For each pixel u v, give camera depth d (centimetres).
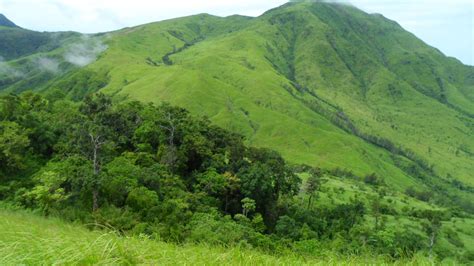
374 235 5694
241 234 3884
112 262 575
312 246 4038
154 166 5769
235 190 6425
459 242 8894
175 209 4559
